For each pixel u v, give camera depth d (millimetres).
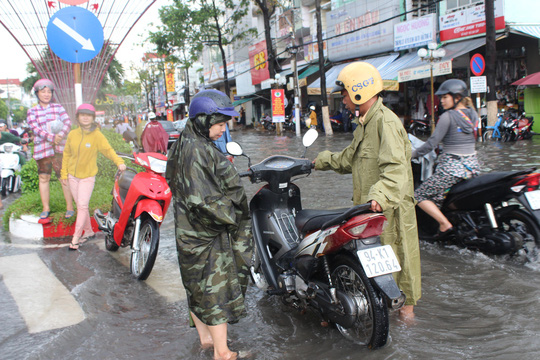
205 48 45438
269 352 2834
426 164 4766
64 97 6812
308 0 25766
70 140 5008
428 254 4547
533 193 4031
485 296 3473
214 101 2625
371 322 2928
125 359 2807
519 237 4125
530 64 15273
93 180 5172
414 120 18047
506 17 14320
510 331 2908
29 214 5949
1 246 5391
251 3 35312
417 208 4848
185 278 2707
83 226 5203
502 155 10305
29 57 6652
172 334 3125
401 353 2717
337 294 2830
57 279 4199
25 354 2814
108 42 6887
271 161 3484
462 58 16953
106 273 4355
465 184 4309
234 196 2699
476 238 4320
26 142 9930
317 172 9336
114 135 12656
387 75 17766
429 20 17359
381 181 2732
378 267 2633
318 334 3043
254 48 31594
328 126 20969
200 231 2643
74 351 2896
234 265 2748
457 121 4230
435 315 3211
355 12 21219
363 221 2594
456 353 2691
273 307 3527
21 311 3469
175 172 2707
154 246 4039
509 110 14875
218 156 2654
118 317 3391
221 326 2736
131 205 4312
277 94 23359
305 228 3123
